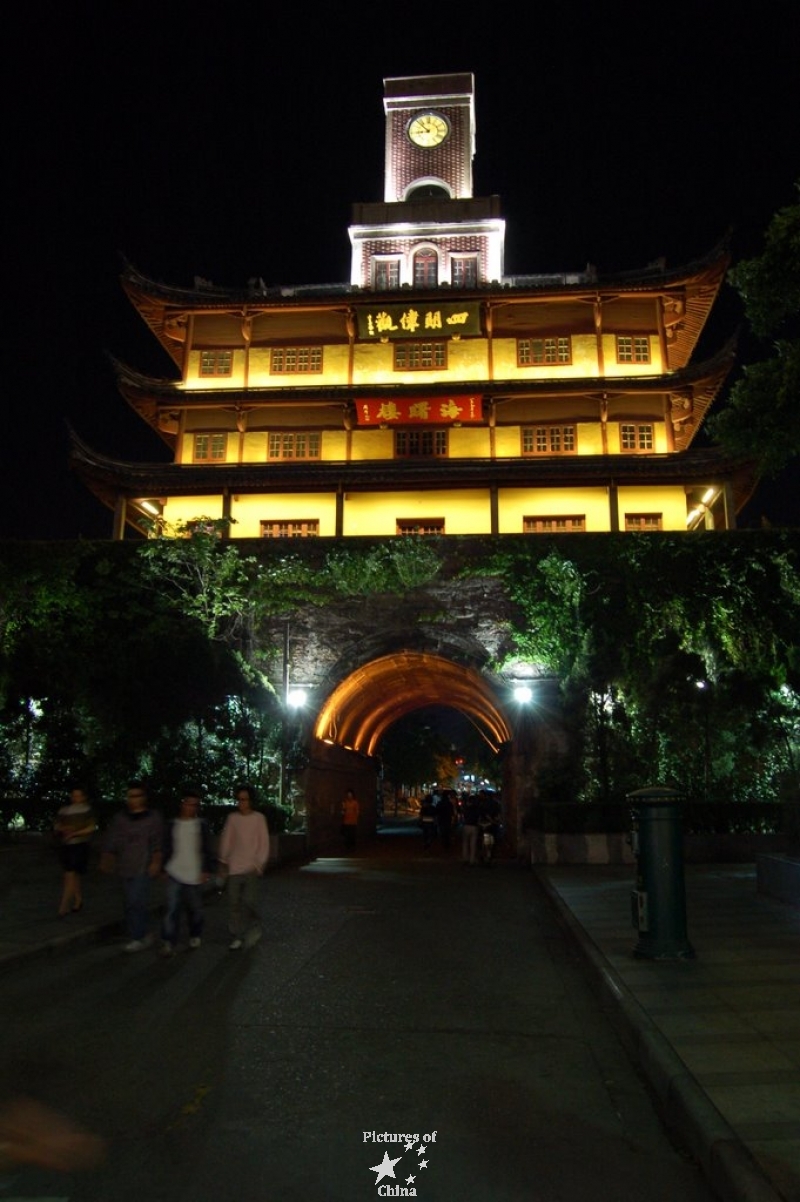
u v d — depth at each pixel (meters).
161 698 25.19
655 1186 4.75
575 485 34.84
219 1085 6.25
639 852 9.89
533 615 25.97
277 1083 6.30
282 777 25.25
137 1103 5.89
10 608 26.05
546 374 37.00
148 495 35.50
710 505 36.81
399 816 70.62
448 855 26.14
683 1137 5.34
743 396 13.10
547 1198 4.61
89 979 9.52
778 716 24.34
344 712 29.58
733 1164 4.50
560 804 21.53
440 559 26.70
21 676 25.38
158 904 14.59
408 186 42.75
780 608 25.31
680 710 24.53
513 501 35.97
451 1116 5.71
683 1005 7.62
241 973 9.85
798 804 14.45
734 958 9.56
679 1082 5.71
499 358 37.34
